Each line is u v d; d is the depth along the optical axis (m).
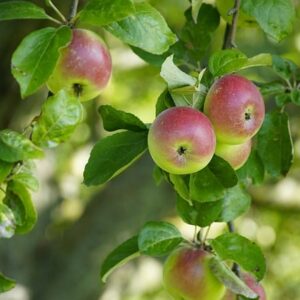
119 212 2.72
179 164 1.29
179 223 2.79
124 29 1.32
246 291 1.37
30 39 1.29
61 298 2.73
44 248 2.79
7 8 1.33
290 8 1.45
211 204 1.44
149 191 2.72
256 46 2.44
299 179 3.05
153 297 3.25
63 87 1.35
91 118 3.11
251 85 1.33
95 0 1.31
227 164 1.34
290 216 3.33
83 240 2.77
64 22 1.34
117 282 2.83
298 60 2.14
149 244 1.40
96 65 1.35
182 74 1.31
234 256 1.39
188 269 1.40
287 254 3.59
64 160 3.25
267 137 1.49
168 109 1.30
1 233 1.36
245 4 1.45
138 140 1.36
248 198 1.46
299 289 3.59
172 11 2.26
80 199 3.21
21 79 1.28
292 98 1.48
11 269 2.71
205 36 1.54
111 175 1.35
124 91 3.12
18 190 1.39
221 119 1.31
